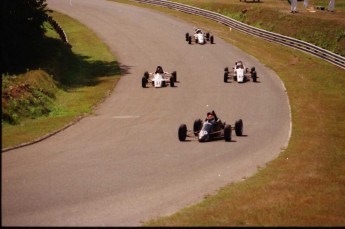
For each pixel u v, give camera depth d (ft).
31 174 233.96
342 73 520.01
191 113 372.79
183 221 183.21
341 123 363.76
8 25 450.30
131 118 358.02
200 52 600.39
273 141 308.19
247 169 253.65
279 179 239.30
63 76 473.67
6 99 346.54
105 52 599.57
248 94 434.30
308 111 390.01
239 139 310.24
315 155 282.56
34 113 357.82
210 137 307.99
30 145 285.23
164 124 342.23
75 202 201.05
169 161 261.65
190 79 485.97
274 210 199.00
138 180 230.68
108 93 433.48
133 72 513.45
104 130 324.80
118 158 264.31
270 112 381.19
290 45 640.17
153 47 621.72
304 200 212.64
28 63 463.01
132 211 194.29
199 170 248.93
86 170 242.58
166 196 212.23
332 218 195.11
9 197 204.33
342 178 246.68
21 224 177.37
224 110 383.65
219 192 218.79
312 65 553.64
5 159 256.73
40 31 498.69
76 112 373.81
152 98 417.49
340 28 642.22
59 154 269.03
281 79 494.18
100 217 186.80
